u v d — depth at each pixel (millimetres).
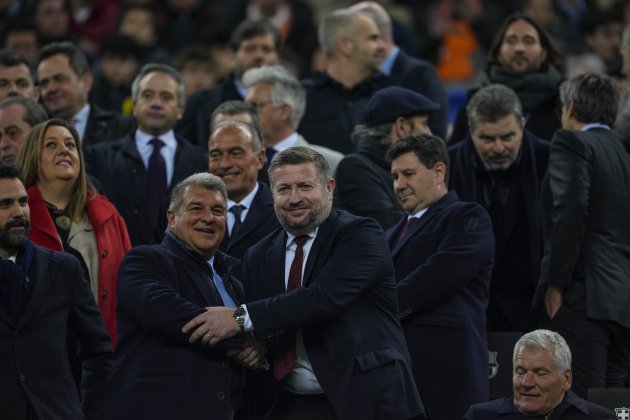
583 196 30750
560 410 28109
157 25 53812
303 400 27016
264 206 30938
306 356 26922
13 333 26719
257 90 34719
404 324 28984
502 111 32281
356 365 26438
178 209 27156
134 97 35594
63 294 27484
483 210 29750
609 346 31031
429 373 28766
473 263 29047
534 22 36344
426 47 54656
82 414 27297
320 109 37906
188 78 45594
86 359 28094
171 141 35312
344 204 32125
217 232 27141
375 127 32500
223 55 48031
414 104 32344
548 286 31078
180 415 26125
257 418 27547
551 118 35531
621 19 47344
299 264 27188
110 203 31062
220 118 32906
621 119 32750
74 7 53625
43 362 26875
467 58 54594
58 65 36562
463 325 28969
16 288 27000
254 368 26719
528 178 32750
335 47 38031
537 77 35656
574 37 51625
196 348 26469
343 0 58906
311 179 27047
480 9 55000
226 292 27438
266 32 40688
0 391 26484
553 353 28141
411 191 29859
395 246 29844
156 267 26766
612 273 30875
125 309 26641
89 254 30172
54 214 29984
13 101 32844
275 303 26266
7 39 47375
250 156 30969
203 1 55281
